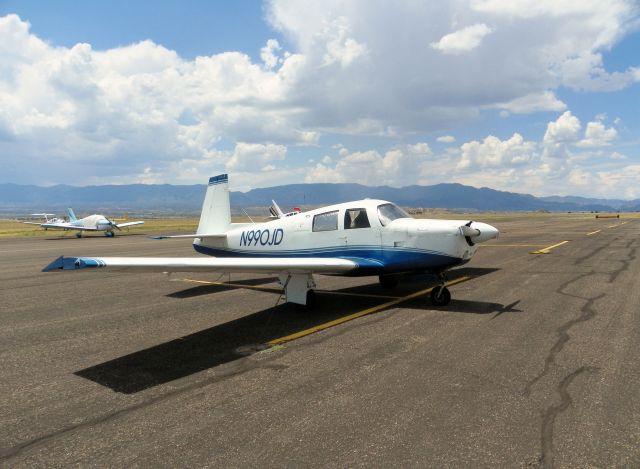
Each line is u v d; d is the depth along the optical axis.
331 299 7.55
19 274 11.65
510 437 2.77
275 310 6.82
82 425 3.11
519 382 3.66
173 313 6.77
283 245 8.34
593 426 2.88
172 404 3.43
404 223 6.90
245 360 4.44
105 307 7.29
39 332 5.73
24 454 2.73
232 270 5.57
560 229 29.00
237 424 3.05
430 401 3.33
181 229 42.56
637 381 3.62
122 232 39.00
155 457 2.65
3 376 4.12
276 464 2.53
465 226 6.44
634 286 7.98
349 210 7.48
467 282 8.91
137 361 4.51
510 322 5.64
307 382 3.79
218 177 10.00
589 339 4.81
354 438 2.81
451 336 5.07
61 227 30.92
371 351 4.59
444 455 2.58
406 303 7.05
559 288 7.98
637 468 2.41
